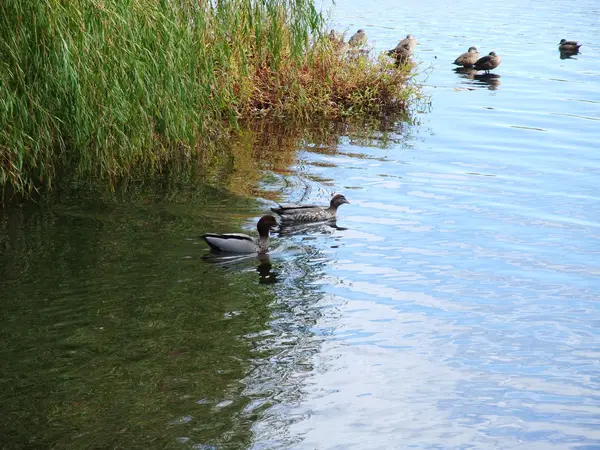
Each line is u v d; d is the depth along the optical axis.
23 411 9.13
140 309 11.81
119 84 15.73
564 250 14.92
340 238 15.27
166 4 16.50
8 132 15.05
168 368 10.23
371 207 17.20
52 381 9.79
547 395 10.05
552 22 56.00
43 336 10.88
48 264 13.24
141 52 15.88
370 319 11.95
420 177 19.64
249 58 25.19
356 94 27.62
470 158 21.59
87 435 8.71
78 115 14.76
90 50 14.90
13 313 11.46
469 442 8.98
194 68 17.75
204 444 8.66
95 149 17.27
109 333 11.05
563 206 17.50
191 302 12.16
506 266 14.11
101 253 13.83
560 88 32.75
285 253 14.41
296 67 24.31
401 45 35.91
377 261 14.18
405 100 28.61
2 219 15.35
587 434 9.22
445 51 41.47
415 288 13.11
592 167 20.75
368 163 20.88
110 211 16.09
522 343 11.39
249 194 17.72
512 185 19.06
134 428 8.88
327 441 8.85
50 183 17.20
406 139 23.75
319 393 9.86
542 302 12.72
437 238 15.39
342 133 24.34
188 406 9.40
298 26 20.77
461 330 11.70
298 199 17.47
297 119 26.05
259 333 11.32
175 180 18.50
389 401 9.77
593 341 11.49
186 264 13.58
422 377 10.38
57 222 15.31
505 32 49.72
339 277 13.43
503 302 12.70
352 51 29.05
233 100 21.73
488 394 10.02
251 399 9.63
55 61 14.47
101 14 14.72
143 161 19.00
